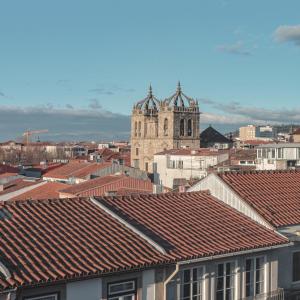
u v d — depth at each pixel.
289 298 25.55
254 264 23.94
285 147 72.25
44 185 57.94
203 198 28.12
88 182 58.25
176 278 21.39
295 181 31.16
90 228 21.86
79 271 18.34
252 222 26.11
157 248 21.16
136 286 20.05
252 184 29.12
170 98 141.88
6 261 18.06
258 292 24.12
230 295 23.06
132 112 150.50
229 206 27.66
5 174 82.69
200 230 23.97
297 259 26.48
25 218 21.47
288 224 26.08
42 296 17.80
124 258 19.95
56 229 21.14
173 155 111.94
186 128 142.62
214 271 22.42
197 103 143.88
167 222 24.17
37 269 18.00
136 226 22.94
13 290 16.81
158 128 144.00
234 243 23.19
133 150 150.25
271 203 27.50
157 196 26.84
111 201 25.06
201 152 109.06
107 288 19.33
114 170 91.88
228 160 96.19
